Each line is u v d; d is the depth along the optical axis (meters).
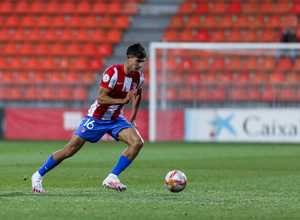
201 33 80.25
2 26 84.94
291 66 68.69
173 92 65.81
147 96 70.44
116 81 24.62
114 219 18.42
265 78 70.75
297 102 63.50
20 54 81.25
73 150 25.25
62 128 66.81
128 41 81.44
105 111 24.91
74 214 19.23
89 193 25.22
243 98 64.62
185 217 18.88
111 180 24.55
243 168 38.81
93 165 40.16
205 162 42.97
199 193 25.66
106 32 82.75
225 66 72.75
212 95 65.12
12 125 67.62
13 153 49.78
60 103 69.75
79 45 81.06
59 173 34.59
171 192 25.86
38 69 79.56
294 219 18.69
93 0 86.19
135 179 31.80
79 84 69.50
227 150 53.56
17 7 86.94
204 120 64.75
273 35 78.56
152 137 64.75
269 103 64.19
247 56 72.12
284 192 26.30
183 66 72.94
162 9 84.19
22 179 31.27
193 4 83.69
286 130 63.09
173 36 81.06
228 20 81.00
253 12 81.06
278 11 80.81
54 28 83.88
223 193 25.78
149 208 20.61
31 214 19.16
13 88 72.75
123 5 85.56
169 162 42.88
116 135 25.25
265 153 50.56
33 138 67.19
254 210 20.45
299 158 46.06
